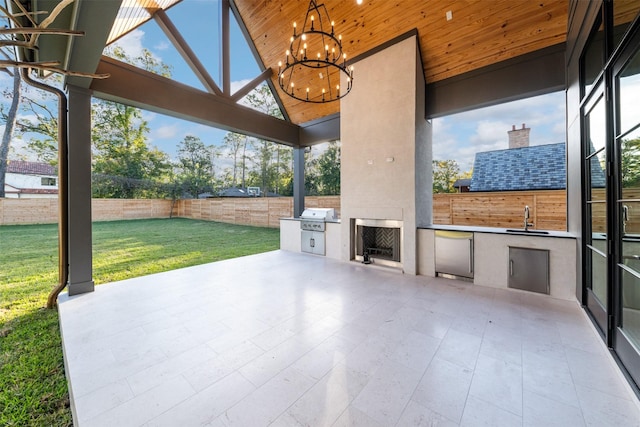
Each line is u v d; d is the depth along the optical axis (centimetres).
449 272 418
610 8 204
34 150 1115
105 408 162
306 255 604
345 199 527
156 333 253
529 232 364
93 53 262
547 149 743
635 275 176
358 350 223
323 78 554
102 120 1346
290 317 287
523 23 356
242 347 229
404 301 330
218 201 1308
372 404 165
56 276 445
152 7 415
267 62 593
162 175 1540
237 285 395
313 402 167
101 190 1362
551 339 238
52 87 330
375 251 516
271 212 1110
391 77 455
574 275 324
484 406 162
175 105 427
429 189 495
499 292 359
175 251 671
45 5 201
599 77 224
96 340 240
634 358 174
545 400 167
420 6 397
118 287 385
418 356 214
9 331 269
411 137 437
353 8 439
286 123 630
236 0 531
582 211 291
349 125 516
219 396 172
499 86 401
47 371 208
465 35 397
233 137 1578
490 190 765
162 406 164
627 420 151
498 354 216
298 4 475
